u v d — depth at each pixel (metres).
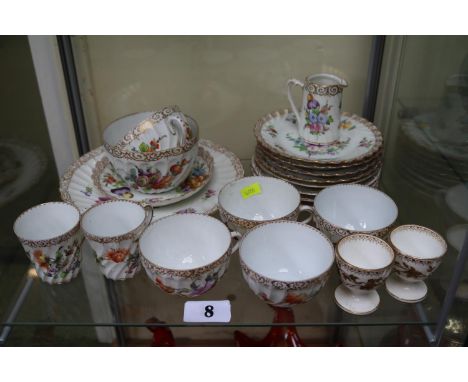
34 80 0.99
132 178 0.89
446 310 0.81
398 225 0.96
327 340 0.97
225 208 0.91
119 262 0.82
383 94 1.08
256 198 0.94
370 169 0.95
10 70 0.91
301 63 1.06
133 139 0.87
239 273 0.85
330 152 0.96
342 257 0.79
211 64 1.05
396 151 1.09
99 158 1.01
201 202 0.93
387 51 1.04
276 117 1.06
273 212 0.94
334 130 0.97
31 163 1.00
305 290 0.74
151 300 0.87
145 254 0.80
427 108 0.96
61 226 0.89
